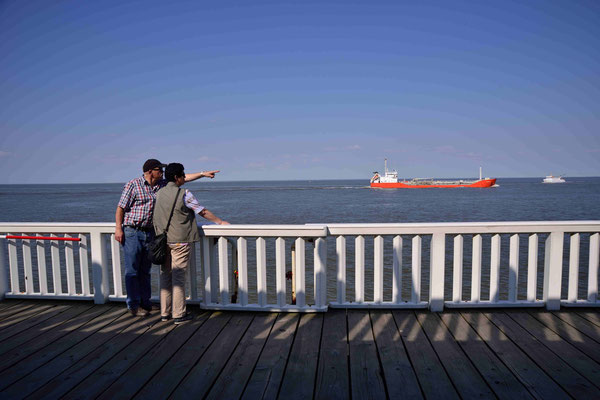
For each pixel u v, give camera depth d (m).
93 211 40.56
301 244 3.59
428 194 85.19
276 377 2.46
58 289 4.16
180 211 3.30
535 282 3.66
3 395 2.28
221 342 3.02
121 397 2.25
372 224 3.58
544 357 2.71
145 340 3.08
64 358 2.76
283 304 3.68
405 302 3.69
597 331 3.15
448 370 2.53
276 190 136.88
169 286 3.52
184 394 2.27
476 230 3.55
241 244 3.64
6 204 57.28
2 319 3.59
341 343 2.97
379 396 2.24
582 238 17.30
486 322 3.36
